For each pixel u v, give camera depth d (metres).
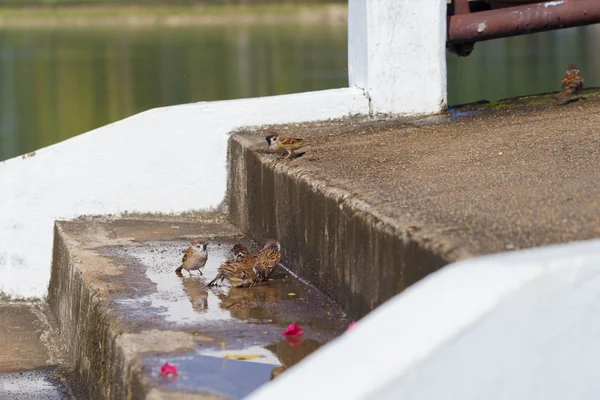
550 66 42.00
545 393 5.48
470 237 7.73
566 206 8.54
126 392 8.47
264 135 15.04
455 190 9.73
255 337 9.22
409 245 8.09
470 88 35.75
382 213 9.02
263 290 11.12
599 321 5.50
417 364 5.14
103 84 44.62
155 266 12.42
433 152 12.35
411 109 16.14
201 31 69.69
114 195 15.44
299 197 11.66
